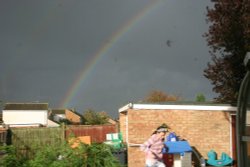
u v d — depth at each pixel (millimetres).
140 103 18922
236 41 20625
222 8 21141
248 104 5438
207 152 19391
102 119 61688
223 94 21641
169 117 19141
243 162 5535
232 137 19656
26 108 70125
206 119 19516
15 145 6922
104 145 6566
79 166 6312
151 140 11133
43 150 6539
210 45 21703
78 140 6688
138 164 18438
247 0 20156
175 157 15625
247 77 5324
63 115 85750
